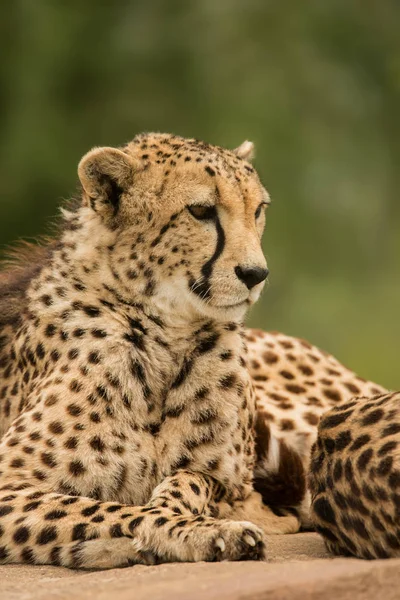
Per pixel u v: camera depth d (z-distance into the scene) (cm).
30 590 725
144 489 945
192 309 967
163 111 3117
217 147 1030
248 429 1012
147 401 955
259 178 1029
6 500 884
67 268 988
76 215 1019
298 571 684
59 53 3105
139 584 696
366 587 648
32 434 930
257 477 1077
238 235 963
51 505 873
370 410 837
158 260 963
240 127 3056
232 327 991
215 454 963
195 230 962
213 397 966
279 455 1078
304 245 3109
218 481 971
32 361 995
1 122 3103
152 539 819
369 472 791
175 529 817
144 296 964
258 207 1013
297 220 3075
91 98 3125
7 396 1045
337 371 1251
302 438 1120
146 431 951
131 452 936
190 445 957
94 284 973
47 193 2998
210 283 956
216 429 963
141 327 962
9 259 1220
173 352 967
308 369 1234
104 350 946
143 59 3150
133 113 3103
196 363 968
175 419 959
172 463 953
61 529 848
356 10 3269
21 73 3100
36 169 2981
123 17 3183
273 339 1252
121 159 975
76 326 960
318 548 904
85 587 708
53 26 3123
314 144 3114
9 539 860
